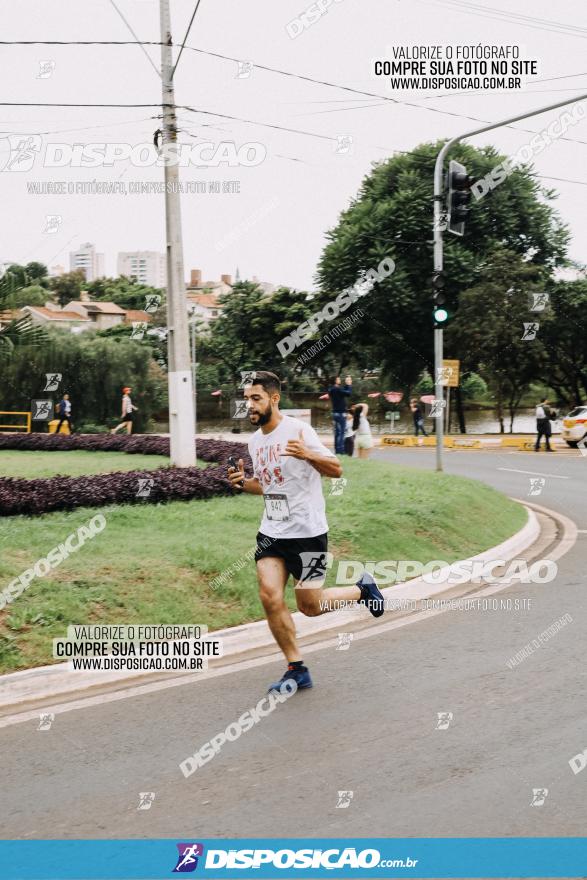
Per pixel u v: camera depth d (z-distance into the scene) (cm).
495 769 446
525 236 4144
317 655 673
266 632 728
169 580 762
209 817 400
